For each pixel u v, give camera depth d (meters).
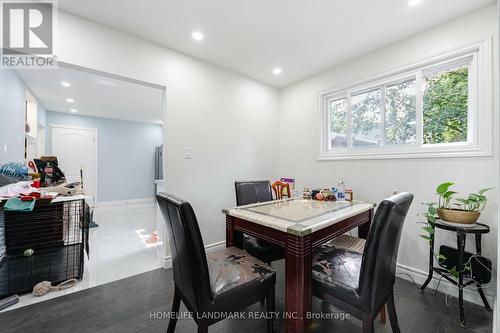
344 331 1.49
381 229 1.08
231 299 1.19
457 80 1.97
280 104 3.53
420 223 2.07
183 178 2.50
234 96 2.96
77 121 5.51
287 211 1.74
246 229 1.63
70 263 2.24
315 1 1.72
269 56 2.57
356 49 2.40
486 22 1.73
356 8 1.79
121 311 1.67
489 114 1.72
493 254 1.70
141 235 3.47
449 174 1.91
